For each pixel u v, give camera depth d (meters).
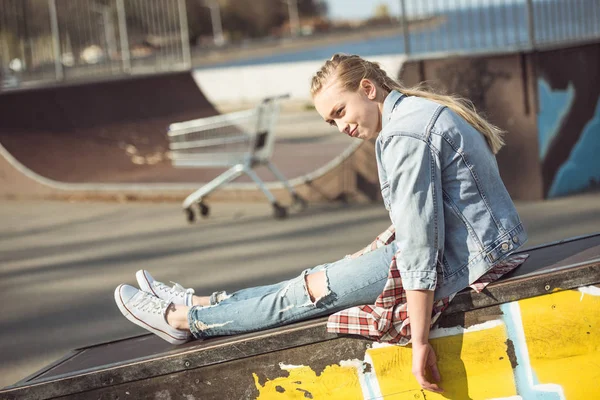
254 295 2.47
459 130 2.16
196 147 6.90
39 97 9.49
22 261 5.92
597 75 6.52
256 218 6.64
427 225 2.07
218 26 65.19
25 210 7.98
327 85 2.28
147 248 5.93
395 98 2.23
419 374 2.11
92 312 4.46
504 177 6.26
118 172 8.60
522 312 2.22
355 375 2.28
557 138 6.21
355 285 2.30
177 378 2.33
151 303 2.52
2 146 8.64
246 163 6.56
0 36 10.86
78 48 11.55
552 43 6.29
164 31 11.90
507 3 6.17
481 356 2.23
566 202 5.95
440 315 2.23
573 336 2.23
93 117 9.78
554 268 2.26
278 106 6.55
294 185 7.10
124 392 2.35
